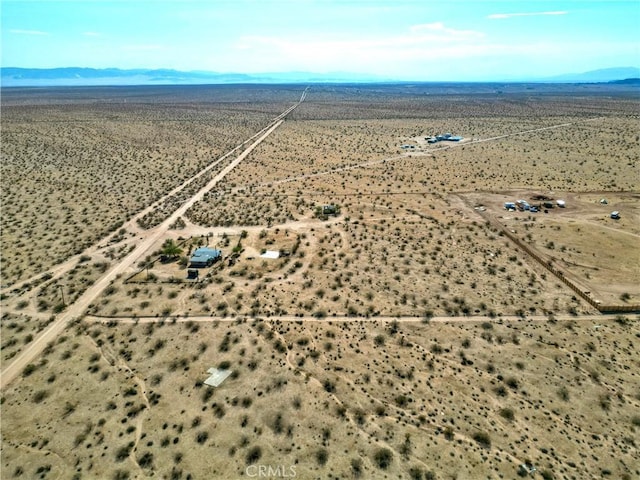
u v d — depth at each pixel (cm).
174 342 3709
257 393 3120
